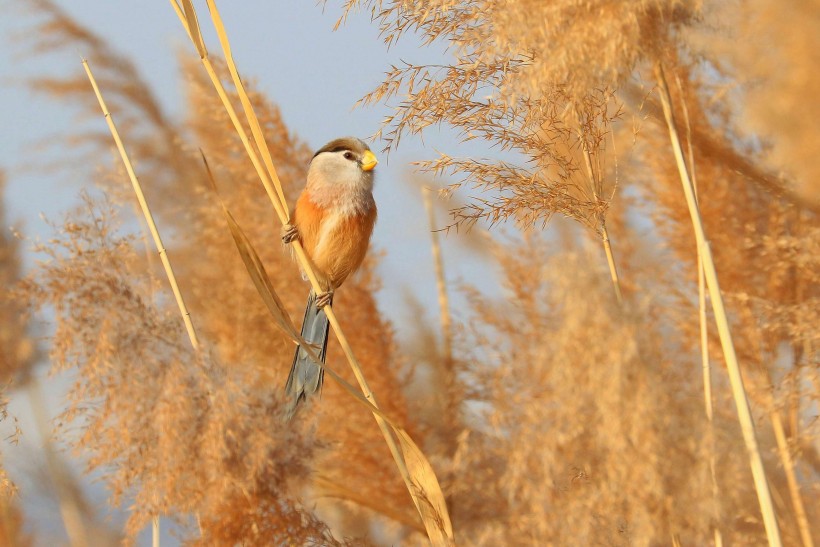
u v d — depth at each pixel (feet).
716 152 26.55
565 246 26.48
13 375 32.09
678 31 22.34
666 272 29.68
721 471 17.58
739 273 29.04
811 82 18.95
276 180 25.09
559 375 17.38
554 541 17.84
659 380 17.24
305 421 23.79
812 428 24.11
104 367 22.97
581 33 21.97
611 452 17.37
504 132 25.30
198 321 33.30
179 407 22.61
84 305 23.61
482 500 25.12
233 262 34.55
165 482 22.40
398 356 32.91
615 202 31.17
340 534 27.58
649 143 29.71
